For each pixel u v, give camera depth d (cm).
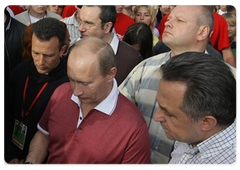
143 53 204
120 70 180
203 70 64
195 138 72
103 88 97
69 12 297
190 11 115
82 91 94
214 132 70
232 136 70
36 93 134
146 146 100
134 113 101
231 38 282
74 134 106
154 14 275
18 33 182
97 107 100
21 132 138
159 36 298
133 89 136
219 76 63
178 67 67
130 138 98
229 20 270
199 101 63
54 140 113
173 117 70
